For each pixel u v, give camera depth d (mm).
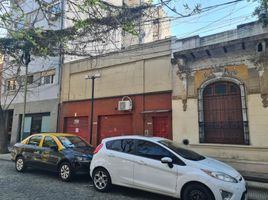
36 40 9219
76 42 15641
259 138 10203
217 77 11523
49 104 18953
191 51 11750
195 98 12023
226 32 11844
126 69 15141
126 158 7227
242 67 10945
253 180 8719
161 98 13406
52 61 19344
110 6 8844
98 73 16438
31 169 10992
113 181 7344
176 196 6254
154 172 6660
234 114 11086
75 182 8719
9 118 22625
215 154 11117
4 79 21938
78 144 9945
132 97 14547
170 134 12820
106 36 15352
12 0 6664
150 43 14188
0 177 9289
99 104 16078
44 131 19000
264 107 10242
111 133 15312
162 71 13570
